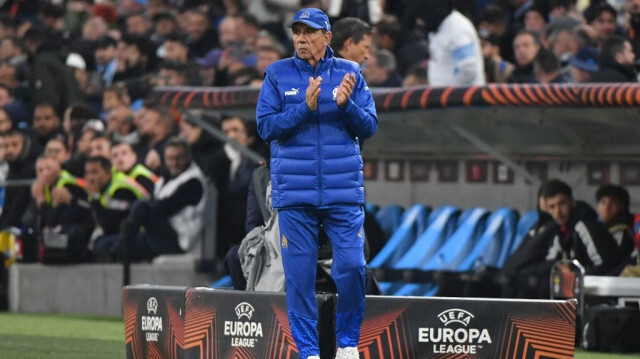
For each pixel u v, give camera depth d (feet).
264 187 89.81
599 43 127.03
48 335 124.06
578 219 121.29
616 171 128.06
